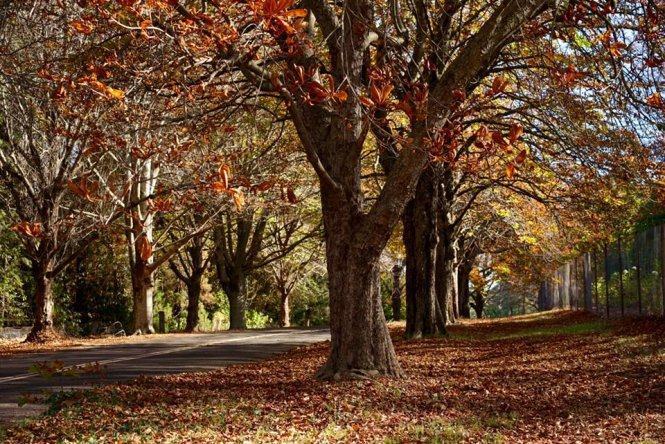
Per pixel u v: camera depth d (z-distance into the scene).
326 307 66.06
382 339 12.60
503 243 44.72
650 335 17.97
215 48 9.32
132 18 10.54
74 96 10.47
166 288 49.53
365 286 12.45
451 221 35.06
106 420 9.36
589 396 11.37
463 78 10.45
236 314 43.81
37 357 20.06
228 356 19.31
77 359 18.83
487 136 6.41
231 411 9.97
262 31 8.67
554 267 46.91
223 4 8.69
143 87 10.91
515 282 61.44
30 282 40.84
